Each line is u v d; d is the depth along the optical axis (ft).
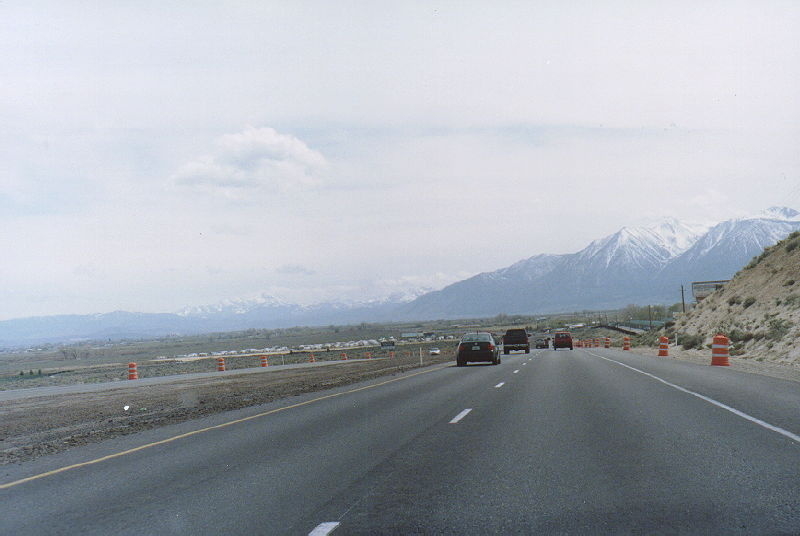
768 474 26.35
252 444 37.83
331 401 61.05
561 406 50.08
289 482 27.66
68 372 223.71
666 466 28.14
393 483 26.71
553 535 19.66
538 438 35.86
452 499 23.90
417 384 77.46
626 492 24.14
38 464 35.78
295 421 47.32
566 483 25.71
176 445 39.06
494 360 118.52
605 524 20.52
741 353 122.93
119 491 27.63
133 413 62.03
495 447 33.58
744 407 46.60
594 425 39.96
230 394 77.30
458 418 45.06
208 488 27.25
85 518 23.56
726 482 25.22
